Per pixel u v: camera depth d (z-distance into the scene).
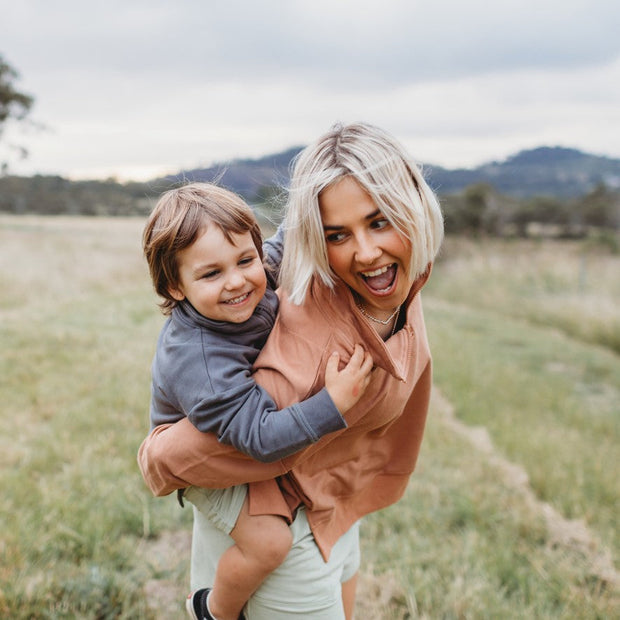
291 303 1.71
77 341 7.44
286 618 1.79
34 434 4.39
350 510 1.97
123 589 2.69
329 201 1.52
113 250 22.53
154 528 3.31
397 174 1.50
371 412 1.71
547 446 5.30
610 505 4.28
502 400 7.07
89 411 4.90
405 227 1.51
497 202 37.81
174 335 1.64
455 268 22.08
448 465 4.65
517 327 13.61
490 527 3.70
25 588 2.59
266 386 1.58
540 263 21.38
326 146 1.54
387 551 3.28
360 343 1.62
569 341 12.64
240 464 1.60
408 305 1.72
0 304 10.68
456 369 8.11
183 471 1.62
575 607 2.92
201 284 1.57
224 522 1.71
